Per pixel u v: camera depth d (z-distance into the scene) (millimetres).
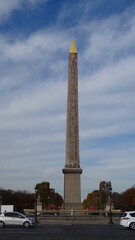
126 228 50969
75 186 82062
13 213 52875
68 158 82250
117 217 82812
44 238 32750
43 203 161375
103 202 168500
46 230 45281
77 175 82000
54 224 66188
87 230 45844
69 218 77562
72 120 81875
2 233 38969
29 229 47312
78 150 82375
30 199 192000
